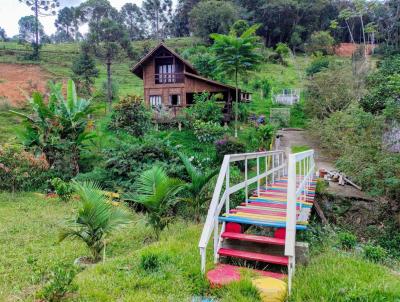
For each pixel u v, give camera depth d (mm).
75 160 14016
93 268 4930
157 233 6758
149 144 12648
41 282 4840
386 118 12844
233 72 23203
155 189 6535
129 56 49281
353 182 13430
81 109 15023
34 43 52562
